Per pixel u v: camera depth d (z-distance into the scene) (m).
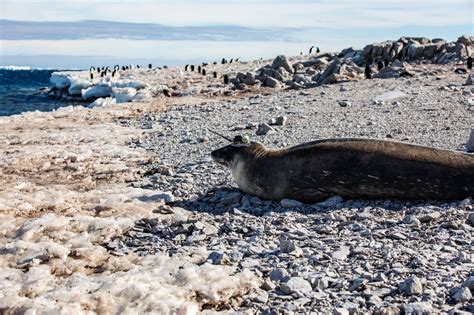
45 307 5.54
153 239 8.08
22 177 13.11
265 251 7.15
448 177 8.52
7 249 7.54
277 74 38.38
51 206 9.91
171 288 6.00
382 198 8.95
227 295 5.89
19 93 71.31
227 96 32.47
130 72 69.06
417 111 19.05
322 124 17.81
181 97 33.81
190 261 6.95
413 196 8.73
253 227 8.13
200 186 11.11
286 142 14.95
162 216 9.05
